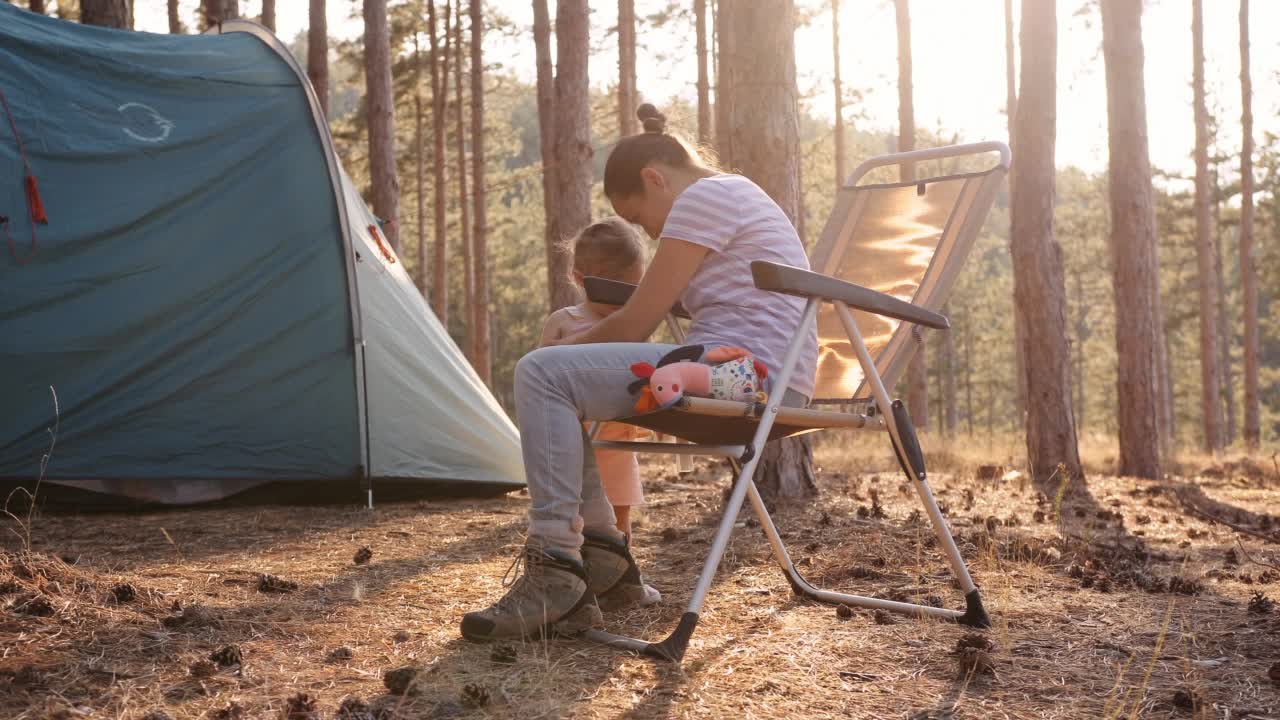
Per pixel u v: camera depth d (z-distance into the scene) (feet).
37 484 15.20
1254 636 7.94
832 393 10.03
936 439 43.37
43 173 16.03
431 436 17.61
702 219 7.81
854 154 74.59
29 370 15.44
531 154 185.57
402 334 18.13
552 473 7.54
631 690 6.50
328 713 5.94
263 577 9.73
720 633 8.01
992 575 10.39
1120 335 29.86
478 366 62.44
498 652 7.07
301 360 16.80
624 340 7.87
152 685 6.40
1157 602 9.20
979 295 168.04
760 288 7.32
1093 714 6.16
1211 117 77.41
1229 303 149.48
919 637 7.87
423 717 5.94
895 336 9.71
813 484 17.89
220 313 16.53
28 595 8.05
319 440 16.70
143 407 15.93
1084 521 15.85
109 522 14.65
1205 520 16.81
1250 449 50.85
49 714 5.75
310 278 17.10
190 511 15.85
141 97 17.03
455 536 13.34
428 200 96.02
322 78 45.01
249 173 17.20
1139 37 30.14
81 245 15.99
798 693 6.47
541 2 54.29
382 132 42.73
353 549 12.25
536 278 161.17
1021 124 27.35
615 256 10.91
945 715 6.11
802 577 10.40
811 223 81.76
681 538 13.15
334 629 8.03
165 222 16.52
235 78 17.63
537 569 7.64
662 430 8.04
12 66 16.34
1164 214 98.32
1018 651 7.54
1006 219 172.55
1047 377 26.40
